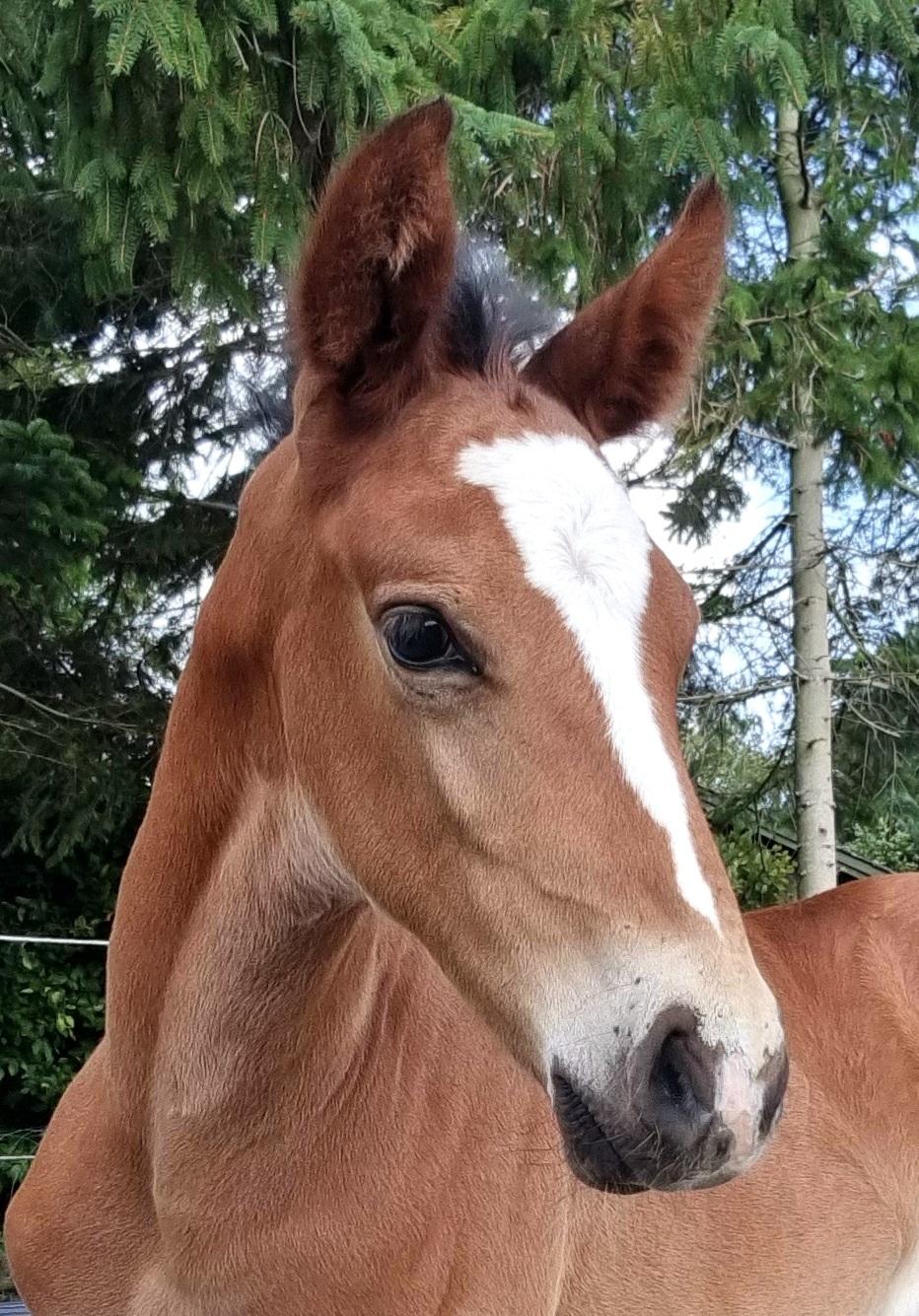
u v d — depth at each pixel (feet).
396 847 4.90
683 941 4.19
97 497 16.47
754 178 17.56
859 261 21.01
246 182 13.84
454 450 4.87
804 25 17.87
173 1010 5.82
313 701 5.24
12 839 19.49
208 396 20.25
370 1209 5.72
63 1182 6.34
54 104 13.78
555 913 4.37
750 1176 7.87
